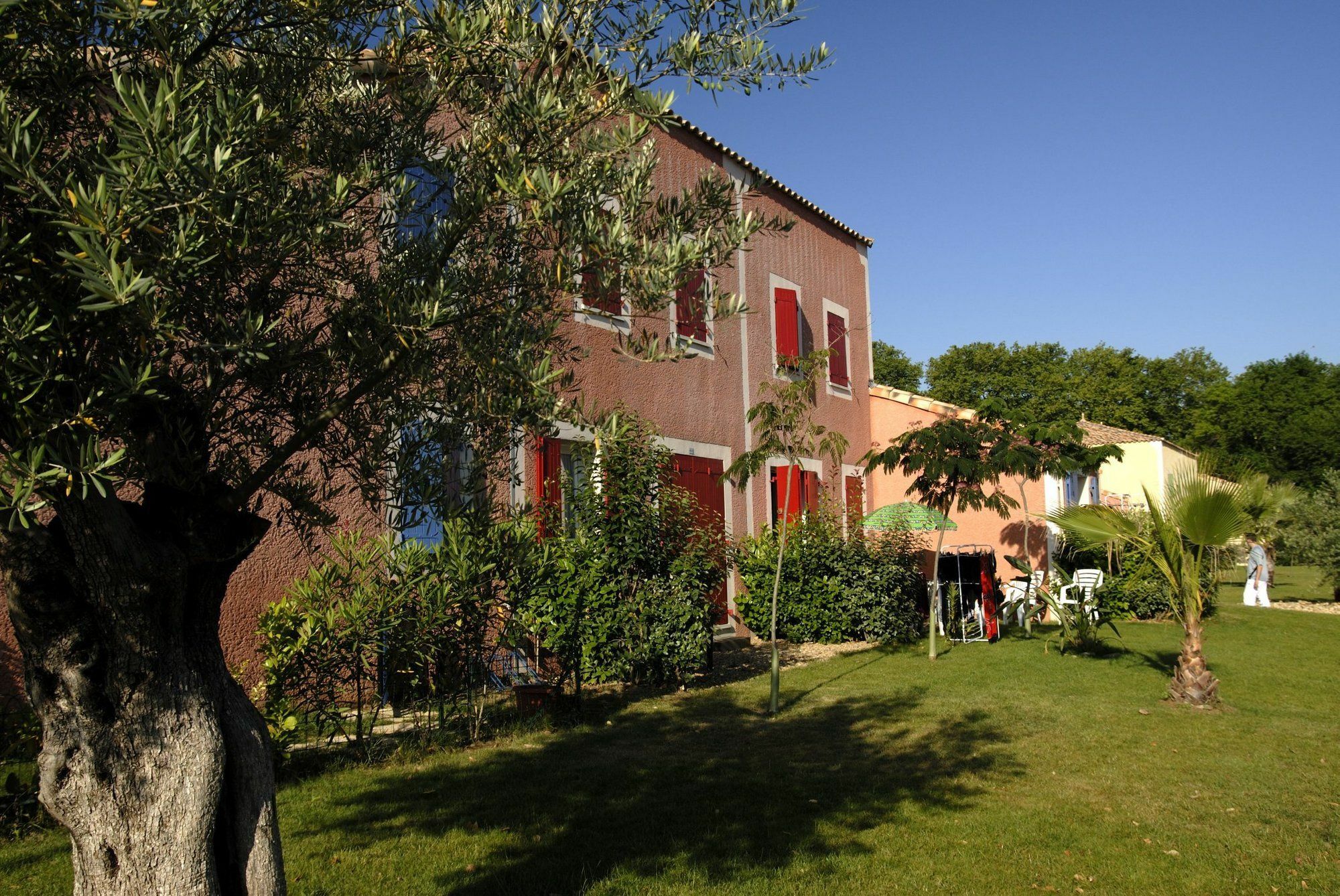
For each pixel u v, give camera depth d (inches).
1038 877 180.5
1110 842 200.7
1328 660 462.0
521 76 137.5
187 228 83.4
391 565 261.1
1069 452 551.5
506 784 239.0
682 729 309.0
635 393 468.1
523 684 335.0
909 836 202.5
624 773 251.0
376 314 115.2
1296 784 245.6
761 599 518.6
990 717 328.2
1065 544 653.3
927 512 510.0
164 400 102.3
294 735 246.1
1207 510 349.4
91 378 91.8
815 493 622.5
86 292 90.2
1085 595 577.6
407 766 255.8
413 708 285.6
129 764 101.7
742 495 563.5
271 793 112.9
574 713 323.0
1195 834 206.4
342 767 253.3
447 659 278.7
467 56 132.4
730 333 564.1
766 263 615.2
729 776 249.9
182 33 107.4
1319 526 764.0
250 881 108.6
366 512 287.9
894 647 518.6
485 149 132.4
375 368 119.3
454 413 130.6
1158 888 176.6
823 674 422.3
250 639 293.1
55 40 105.9
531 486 363.6
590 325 432.8
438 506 141.8
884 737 297.3
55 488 87.8
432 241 134.5
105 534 96.6
